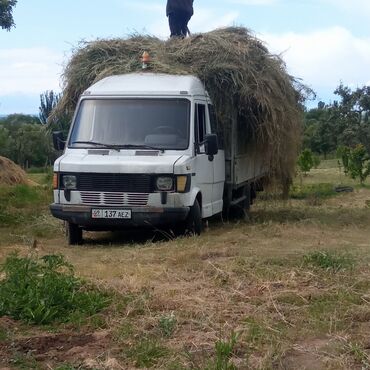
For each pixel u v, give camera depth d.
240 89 12.22
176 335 5.76
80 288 6.94
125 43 12.84
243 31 13.13
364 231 11.89
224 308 6.52
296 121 13.73
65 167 10.54
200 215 11.15
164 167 10.35
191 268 8.29
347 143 41.53
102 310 6.46
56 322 6.16
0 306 6.29
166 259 8.93
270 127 12.62
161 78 11.59
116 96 11.26
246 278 7.74
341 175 31.81
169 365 5.07
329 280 7.61
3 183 22.53
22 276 6.76
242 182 13.35
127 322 6.09
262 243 10.24
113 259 9.10
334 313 6.35
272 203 15.62
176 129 10.94
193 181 10.79
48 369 5.06
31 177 30.31
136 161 10.44
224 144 12.65
